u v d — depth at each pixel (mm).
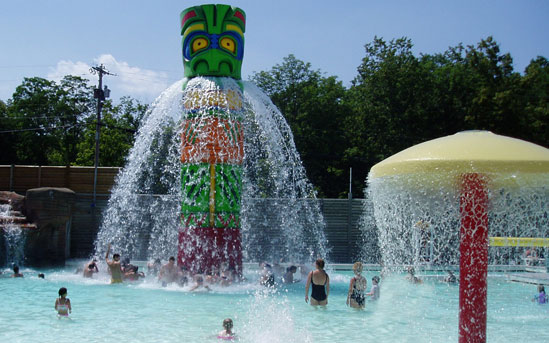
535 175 3449
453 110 30047
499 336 7625
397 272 14609
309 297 10984
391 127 31734
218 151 13047
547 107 28875
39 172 21438
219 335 7035
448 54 39000
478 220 3805
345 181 35875
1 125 40781
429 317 8742
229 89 13352
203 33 13484
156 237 20266
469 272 3814
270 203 20422
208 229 12922
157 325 7852
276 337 7082
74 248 20594
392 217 5539
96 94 27734
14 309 9219
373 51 33188
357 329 7629
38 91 43188
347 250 20453
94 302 10094
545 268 16422
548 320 8930
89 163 37094
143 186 23016
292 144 15438
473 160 3338
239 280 13109
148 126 14805
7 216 16469
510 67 29797
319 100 36469
